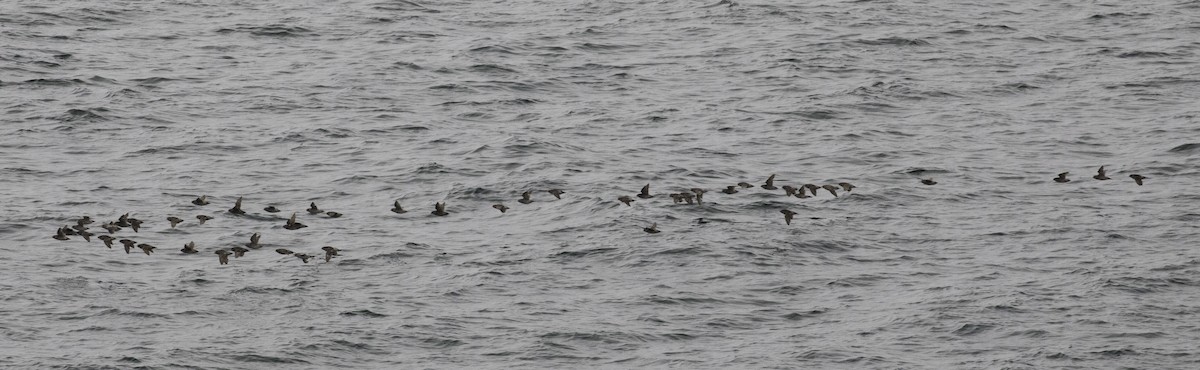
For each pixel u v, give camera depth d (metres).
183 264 47.69
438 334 42.69
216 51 81.44
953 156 62.03
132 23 87.38
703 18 90.81
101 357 40.44
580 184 56.91
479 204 54.84
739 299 45.66
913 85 74.31
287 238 50.53
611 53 82.25
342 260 48.41
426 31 87.38
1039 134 65.62
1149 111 69.50
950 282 46.97
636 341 42.44
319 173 58.78
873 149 62.91
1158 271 47.59
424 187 56.78
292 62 79.12
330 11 92.06
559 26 88.81
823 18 90.81
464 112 69.19
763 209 53.94
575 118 68.00
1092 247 50.19
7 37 81.38
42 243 49.28
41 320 42.94
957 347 42.00
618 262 48.47
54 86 71.56
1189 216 53.41
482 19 90.94
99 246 48.94
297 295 45.31
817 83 75.31
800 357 41.22
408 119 67.56
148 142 62.78
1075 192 56.81
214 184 57.03
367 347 41.84
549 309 44.62
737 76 76.81
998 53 82.44
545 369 40.50
